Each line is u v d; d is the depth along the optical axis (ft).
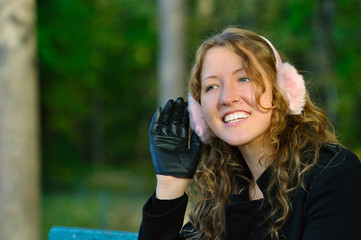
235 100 5.86
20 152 16.80
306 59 46.57
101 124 98.68
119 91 95.30
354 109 46.32
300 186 5.60
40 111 74.95
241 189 6.63
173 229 6.28
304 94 5.99
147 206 6.41
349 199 5.18
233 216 6.13
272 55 5.98
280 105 5.86
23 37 17.02
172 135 6.49
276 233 5.62
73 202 47.16
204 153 6.97
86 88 83.15
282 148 5.94
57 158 78.28
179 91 26.40
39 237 17.37
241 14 50.49
